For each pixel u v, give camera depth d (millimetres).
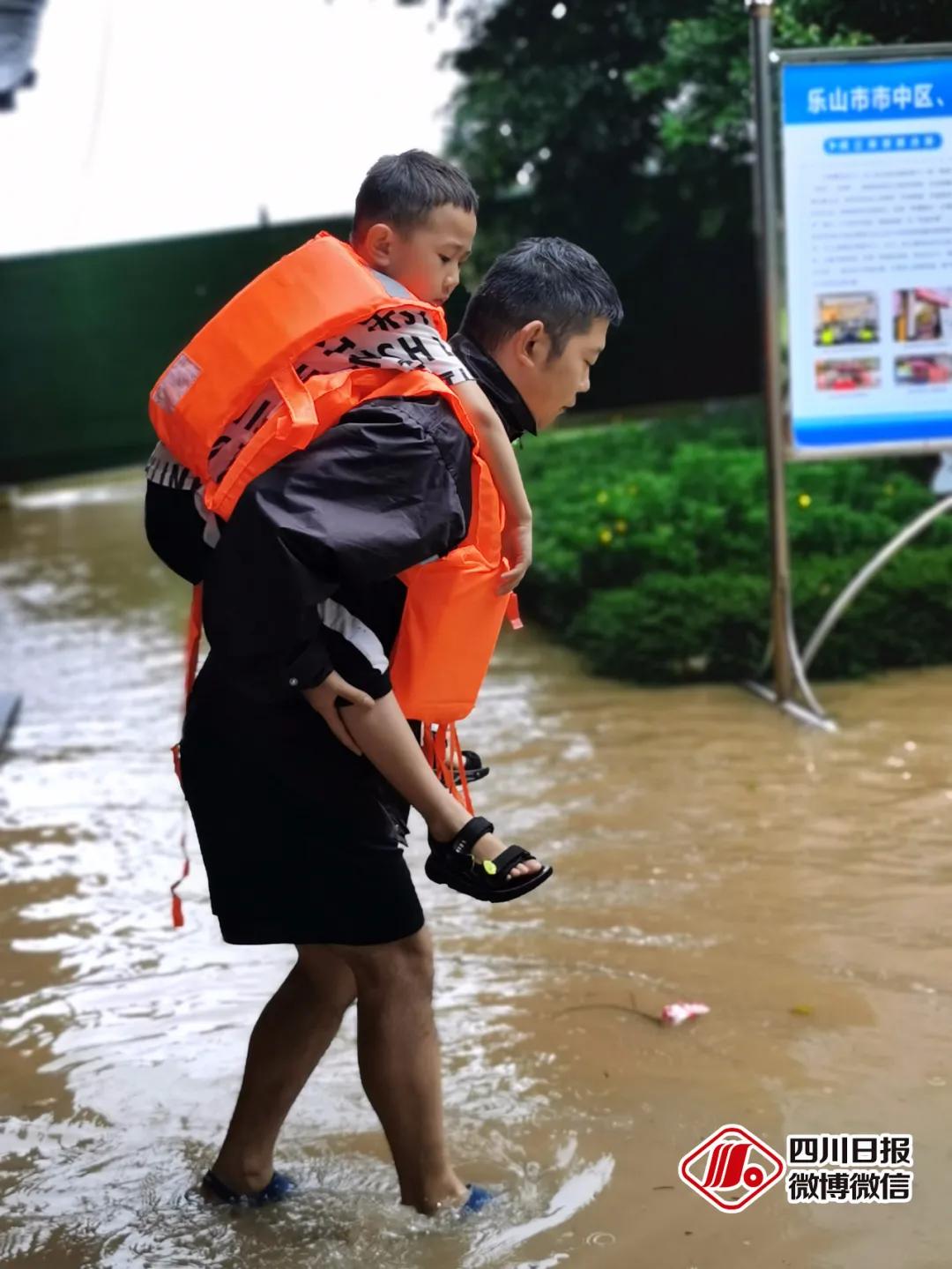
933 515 6230
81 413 15312
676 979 3814
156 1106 3363
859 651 6652
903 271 5996
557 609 7926
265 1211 2904
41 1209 2953
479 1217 2799
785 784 5289
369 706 2436
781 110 5863
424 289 2623
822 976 3785
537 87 12859
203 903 4578
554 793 5340
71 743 6602
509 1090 3303
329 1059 3553
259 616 2324
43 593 10664
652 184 13281
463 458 2430
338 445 2373
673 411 14617
